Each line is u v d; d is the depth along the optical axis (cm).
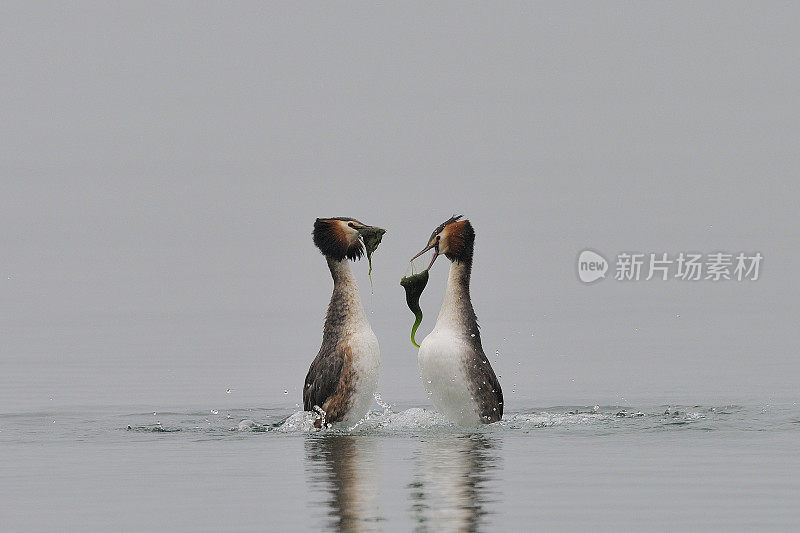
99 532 2447
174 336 6950
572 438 3541
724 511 2566
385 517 2516
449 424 3856
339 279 3878
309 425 3812
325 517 2522
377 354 3850
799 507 2605
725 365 5538
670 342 6462
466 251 3944
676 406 4316
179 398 4656
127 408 4391
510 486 2817
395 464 3116
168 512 2597
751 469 3016
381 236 3891
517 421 3928
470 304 3944
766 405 4309
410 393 4694
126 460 3228
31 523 2527
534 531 2406
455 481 2880
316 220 3928
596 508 2591
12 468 3122
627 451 3291
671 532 2405
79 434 3722
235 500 2700
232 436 3656
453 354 3825
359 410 3828
